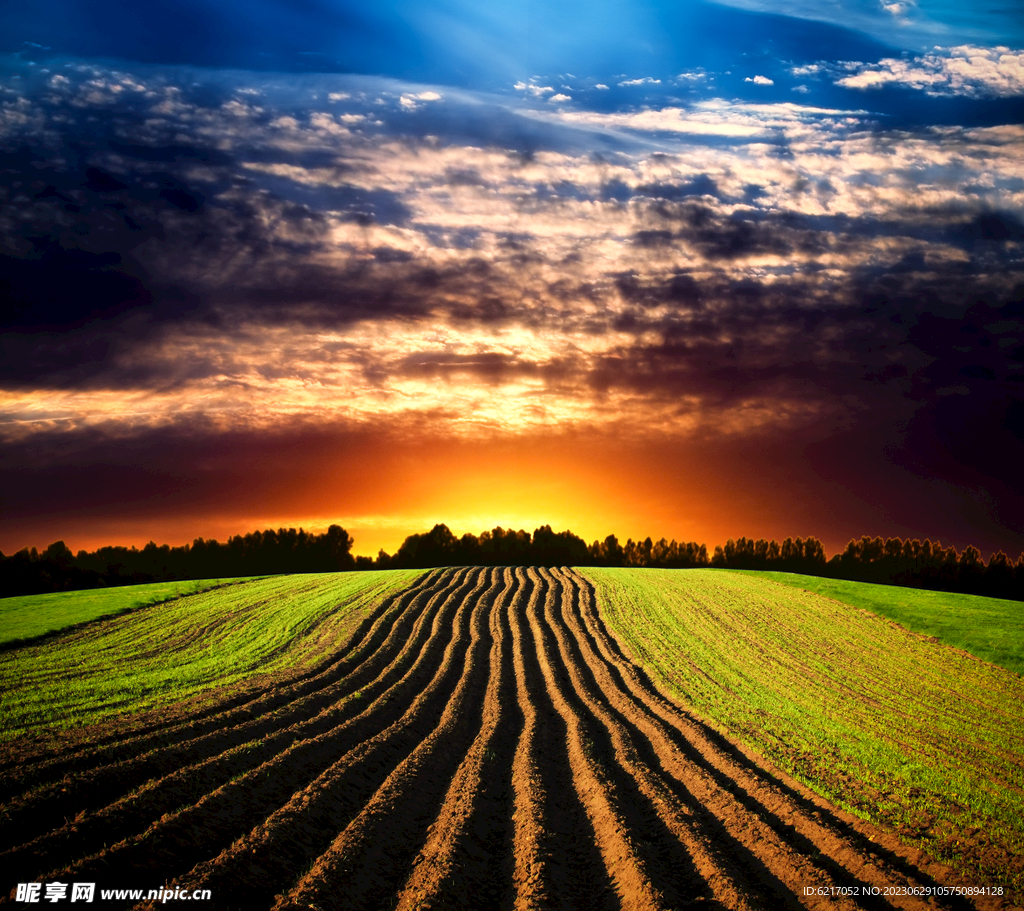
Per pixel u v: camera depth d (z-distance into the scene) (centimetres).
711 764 1778
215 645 3222
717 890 1074
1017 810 1528
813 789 1609
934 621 3928
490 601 4769
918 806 1534
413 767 1645
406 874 1134
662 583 5691
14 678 2500
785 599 4844
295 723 1905
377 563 10838
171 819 1129
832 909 1023
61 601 4556
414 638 3469
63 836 1045
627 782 1623
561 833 1351
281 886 1034
